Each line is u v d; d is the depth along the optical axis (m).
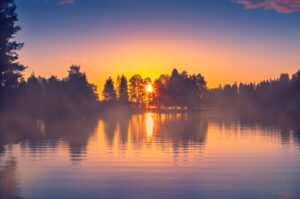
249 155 13.34
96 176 9.51
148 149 15.15
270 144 16.83
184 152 14.19
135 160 12.20
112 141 18.38
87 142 17.91
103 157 12.88
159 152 14.20
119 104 97.75
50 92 78.38
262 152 14.16
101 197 7.41
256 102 102.44
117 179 9.12
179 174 9.77
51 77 88.44
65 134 22.61
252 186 8.38
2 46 23.91
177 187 8.27
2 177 9.38
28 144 17.02
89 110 82.00
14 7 23.95
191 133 23.20
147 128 28.23
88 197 7.41
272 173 9.91
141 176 9.51
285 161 11.95
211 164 11.40
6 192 7.84
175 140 18.81
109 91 123.38
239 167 10.84
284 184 8.59
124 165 11.20
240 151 14.45
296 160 12.16
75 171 10.20
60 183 8.68
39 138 19.86
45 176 9.49
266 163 11.55
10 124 26.88
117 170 10.35
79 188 8.18
